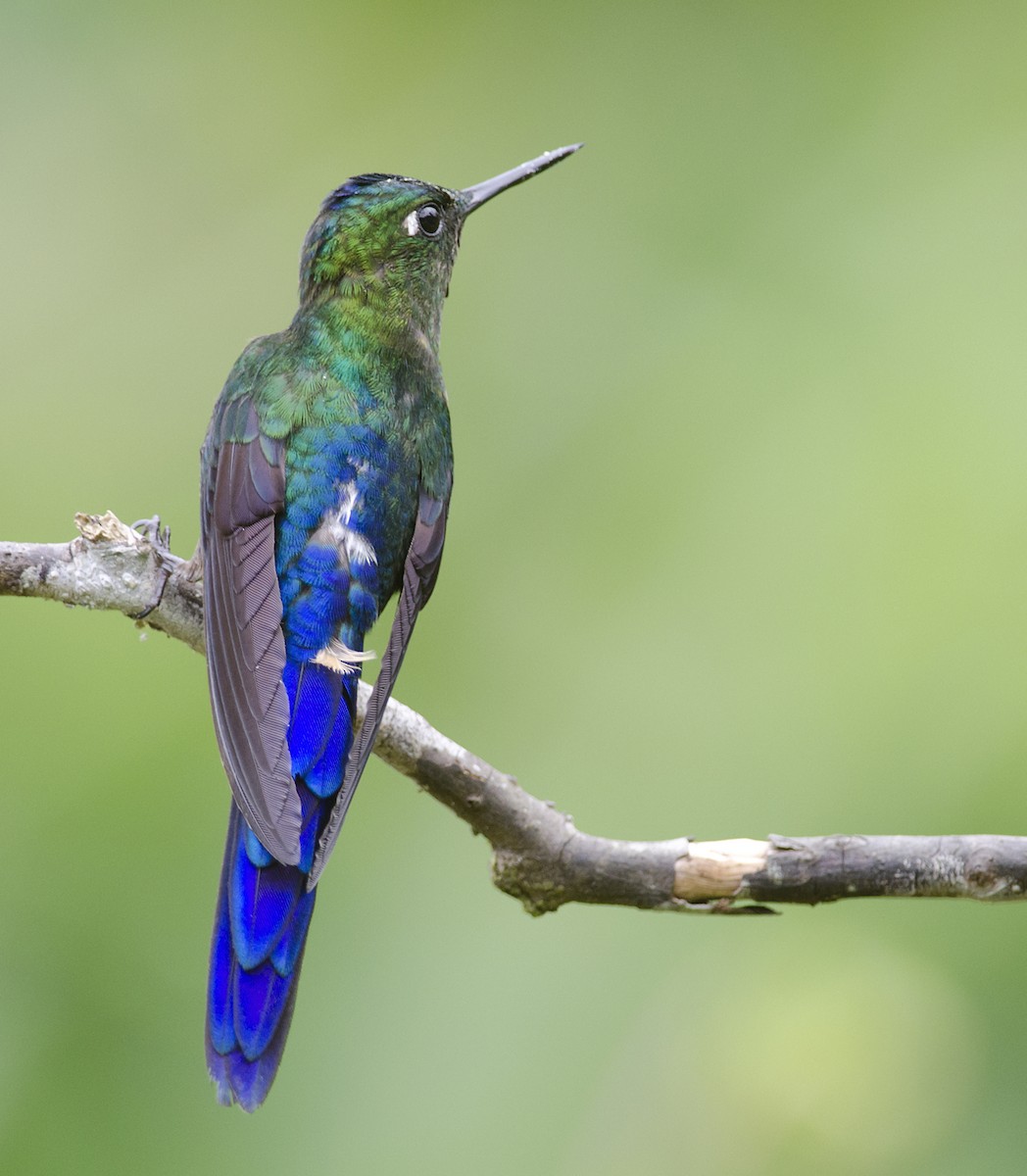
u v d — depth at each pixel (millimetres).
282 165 13547
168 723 11516
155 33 13766
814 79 13508
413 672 12266
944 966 11148
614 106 13609
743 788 11891
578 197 13469
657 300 13141
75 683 11578
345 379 8984
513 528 12703
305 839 7980
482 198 10172
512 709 12227
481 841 11414
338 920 11289
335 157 13555
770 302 12992
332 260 9508
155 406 12844
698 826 11891
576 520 12680
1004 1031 10984
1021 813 11625
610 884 8266
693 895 8203
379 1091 10867
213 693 8062
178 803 11367
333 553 8539
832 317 12891
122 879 11203
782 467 12547
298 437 8750
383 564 8695
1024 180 12977
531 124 13609
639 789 11953
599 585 12438
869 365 12727
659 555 12484
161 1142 10617
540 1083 10844
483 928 11234
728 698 12047
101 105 13594
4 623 11617
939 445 12422
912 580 12172
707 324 13016
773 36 13609
